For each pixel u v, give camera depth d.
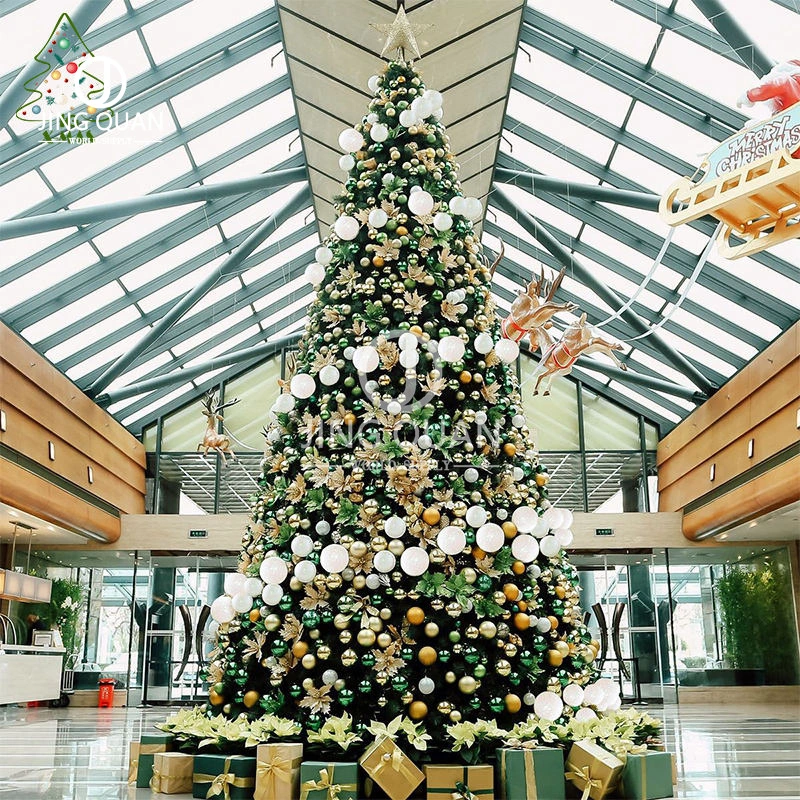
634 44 8.50
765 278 10.98
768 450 12.05
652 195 9.93
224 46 8.68
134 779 4.34
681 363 13.63
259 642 4.05
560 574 4.48
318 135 10.50
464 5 8.05
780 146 2.56
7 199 9.24
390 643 3.86
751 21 7.21
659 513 16.31
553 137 10.52
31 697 11.79
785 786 4.27
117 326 13.04
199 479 17.83
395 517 3.97
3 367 11.08
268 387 18.17
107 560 16.50
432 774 3.54
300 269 14.54
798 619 15.86
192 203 10.51
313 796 3.50
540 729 3.83
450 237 4.58
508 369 4.74
